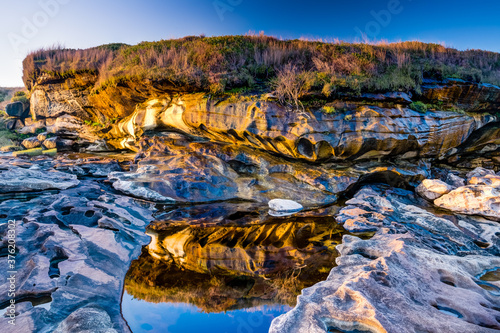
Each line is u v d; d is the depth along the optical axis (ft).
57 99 50.75
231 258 20.08
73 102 49.98
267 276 17.76
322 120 32.17
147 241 22.02
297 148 32.86
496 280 17.48
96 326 11.66
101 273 16.01
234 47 39.60
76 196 26.81
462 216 29.43
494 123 39.86
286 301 15.20
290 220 27.76
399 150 34.47
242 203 32.09
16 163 33.71
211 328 12.96
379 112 33.01
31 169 30.76
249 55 39.11
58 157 44.04
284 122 32.27
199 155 34.99
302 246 22.20
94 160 38.09
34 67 49.98
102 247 18.45
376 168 34.99
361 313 12.56
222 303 14.92
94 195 28.58
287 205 30.45
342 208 30.86
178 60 36.68
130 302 14.65
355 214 28.17
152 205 29.55
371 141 32.45
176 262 19.17
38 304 13.10
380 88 34.09
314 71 35.53
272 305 14.80
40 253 16.84
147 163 35.78
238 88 34.91
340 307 13.29
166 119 36.78
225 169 34.24
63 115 51.60
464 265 18.40
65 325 11.52
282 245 22.36
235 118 33.06
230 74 35.22
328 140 32.04
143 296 15.23
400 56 38.83
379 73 36.17
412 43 48.32
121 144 47.01
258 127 32.40
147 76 34.88
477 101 38.60
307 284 16.87
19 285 13.78
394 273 15.60
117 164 37.63
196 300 15.10
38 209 22.88
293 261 19.77
